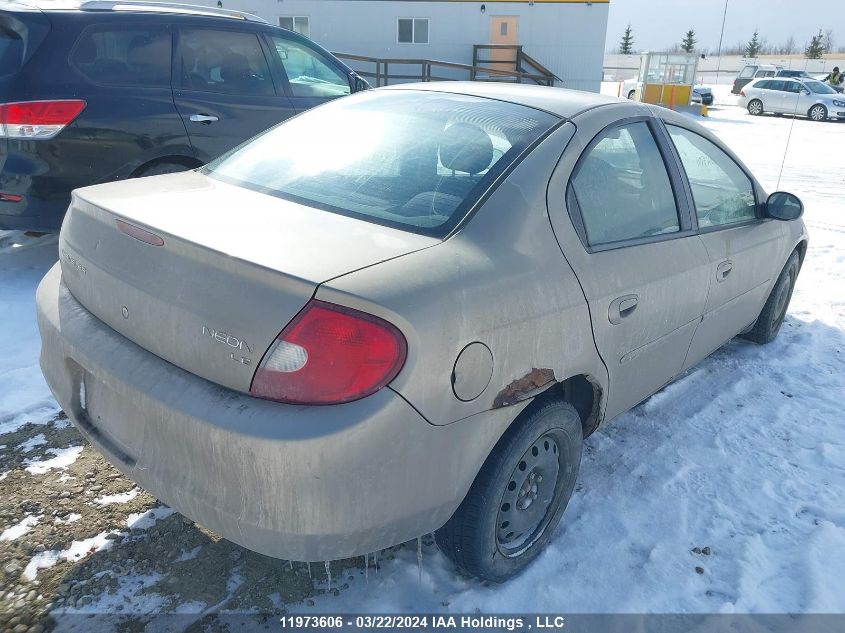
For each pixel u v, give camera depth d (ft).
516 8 60.59
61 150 13.75
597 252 7.68
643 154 8.99
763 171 38.50
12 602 6.87
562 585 7.48
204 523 5.81
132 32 14.80
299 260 5.68
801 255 14.35
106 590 7.09
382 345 5.38
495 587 7.41
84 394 7.13
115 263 6.54
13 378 11.00
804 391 12.32
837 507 9.03
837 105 74.59
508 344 6.34
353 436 5.30
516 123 7.97
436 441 5.86
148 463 6.13
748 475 9.65
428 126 8.20
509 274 6.47
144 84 14.88
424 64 56.54
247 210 6.87
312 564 7.60
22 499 8.36
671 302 8.94
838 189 33.86
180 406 5.68
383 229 6.56
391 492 5.68
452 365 5.82
